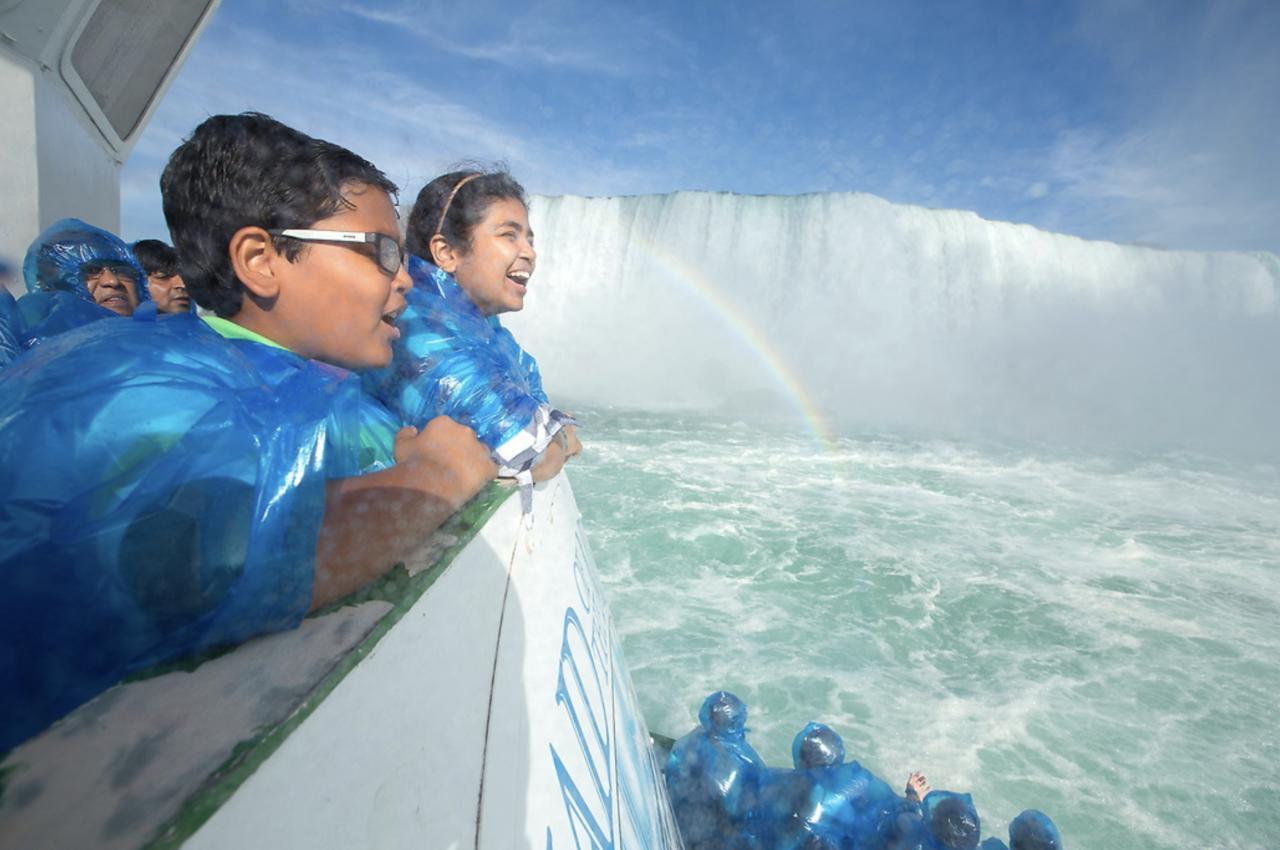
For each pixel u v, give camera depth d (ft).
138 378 2.42
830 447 76.02
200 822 1.74
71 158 16.93
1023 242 127.34
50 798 1.77
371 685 2.69
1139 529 47.39
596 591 8.10
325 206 3.18
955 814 10.78
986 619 31.32
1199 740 22.45
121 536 2.27
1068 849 17.70
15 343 8.51
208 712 2.18
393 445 4.70
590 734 5.00
